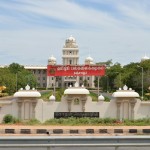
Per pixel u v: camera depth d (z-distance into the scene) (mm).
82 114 54000
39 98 54562
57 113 53938
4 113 53625
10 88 132125
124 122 51844
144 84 127375
